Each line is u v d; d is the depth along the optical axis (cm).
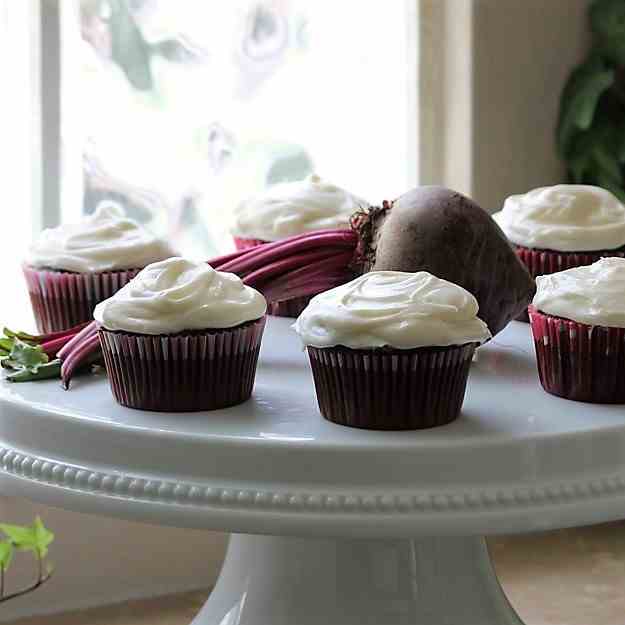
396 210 87
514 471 70
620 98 152
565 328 78
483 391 80
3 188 131
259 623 82
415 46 148
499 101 147
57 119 131
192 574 140
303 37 145
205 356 75
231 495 69
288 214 98
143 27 136
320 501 69
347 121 149
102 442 72
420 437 71
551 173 151
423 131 150
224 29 141
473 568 84
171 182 140
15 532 63
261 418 75
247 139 144
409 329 72
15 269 132
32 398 77
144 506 70
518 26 146
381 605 81
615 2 146
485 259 85
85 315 93
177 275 78
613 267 81
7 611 130
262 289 88
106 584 135
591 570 148
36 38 129
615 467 72
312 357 74
